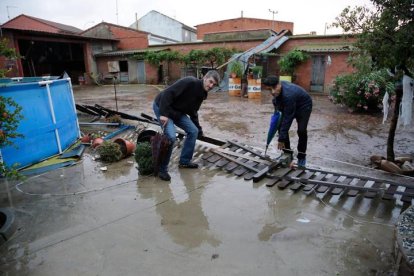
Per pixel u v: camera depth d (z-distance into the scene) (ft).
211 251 9.47
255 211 12.00
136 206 12.49
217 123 30.35
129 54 85.87
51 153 18.89
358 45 15.10
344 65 54.49
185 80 15.03
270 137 16.92
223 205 12.52
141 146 16.15
